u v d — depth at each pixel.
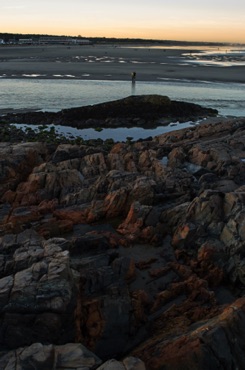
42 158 40.59
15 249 20.55
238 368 15.28
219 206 26.72
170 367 15.05
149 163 38.56
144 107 71.31
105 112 69.12
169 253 25.36
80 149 41.56
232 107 79.69
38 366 13.56
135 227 27.28
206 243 24.36
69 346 14.52
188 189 32.44
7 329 15.54
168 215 28.28
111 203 29.44
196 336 15.96
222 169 36.97
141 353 16.50
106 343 17.66
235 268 22.75
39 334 15.62
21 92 90.94
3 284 16.59
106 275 20.69
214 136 51.25
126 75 122.56
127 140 54.81
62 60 175.38
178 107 73.12
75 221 28.75
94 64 157.50
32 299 15.88
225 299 21.80
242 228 23.83
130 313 18.64
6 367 13.48
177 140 50.75
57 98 85.56
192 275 22.67
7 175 34.25
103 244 24.70
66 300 15.92
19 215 28.14
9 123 63.50
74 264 21.83
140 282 22.39
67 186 32.97
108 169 37.72
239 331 16.20
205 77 121.12
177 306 20.25
